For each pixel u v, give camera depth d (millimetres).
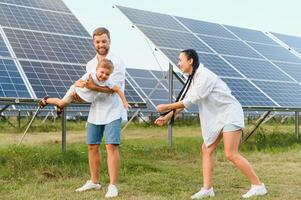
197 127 21016
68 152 8414
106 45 5672
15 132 17203
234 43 17844
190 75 5590
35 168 7250
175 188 6156
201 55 14992
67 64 14062
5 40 13570
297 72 18031
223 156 9445
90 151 5914
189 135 16500
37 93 11898
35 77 12570
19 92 11617
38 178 6719
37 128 18609
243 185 6551
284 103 14242
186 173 7555
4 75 12008
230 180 6934
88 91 5613
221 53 16297
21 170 7051
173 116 5836
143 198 5480
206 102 5559
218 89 5492
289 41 21953
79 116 24734
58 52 14453
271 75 16297
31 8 16188
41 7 16656
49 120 22953
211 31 17922
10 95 11320
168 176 7141
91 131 5840
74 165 7617
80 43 15617
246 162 5578
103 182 6539
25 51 13578
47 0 17219
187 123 22375
